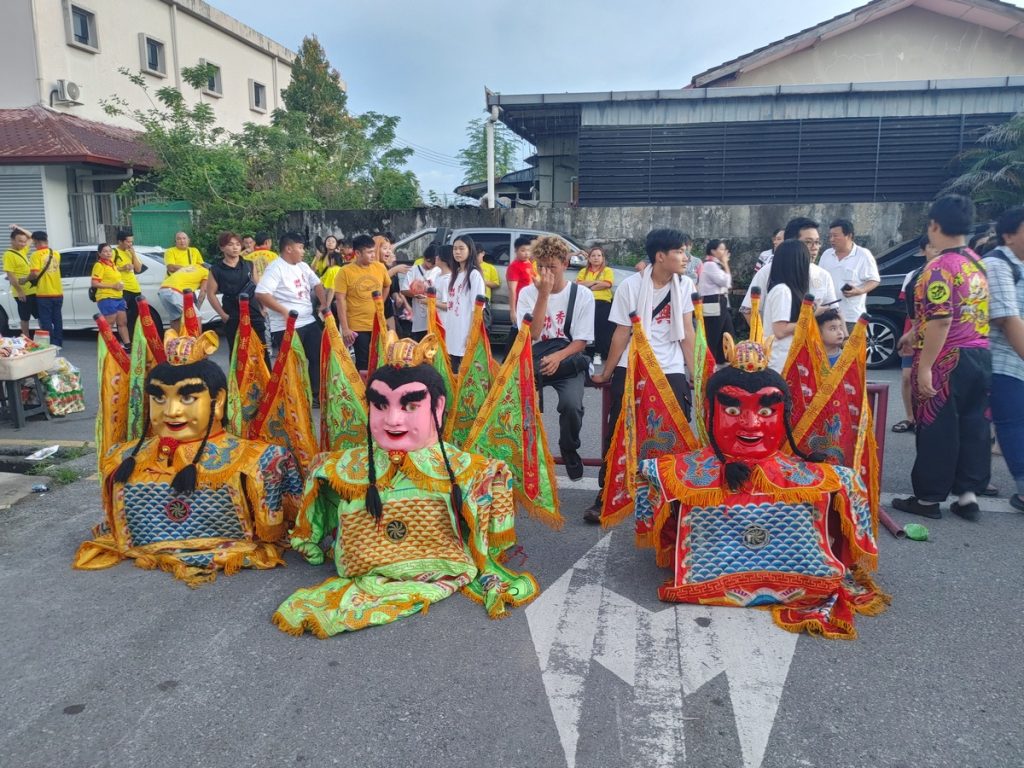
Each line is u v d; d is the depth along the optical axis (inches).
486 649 127.9
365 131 860.6
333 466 147.3
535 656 125.9
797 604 138.9
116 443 162.9
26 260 422.0
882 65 574.9
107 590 148.8
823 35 558.3
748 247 495.8
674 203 518.9
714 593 139.6
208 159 618.8
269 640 130.7
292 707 112.7
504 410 156.0
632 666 122.9
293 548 157.8
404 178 757.9
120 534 160.2
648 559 164.2
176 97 657.6
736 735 106.3
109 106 657.0
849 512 136.6
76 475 220.8
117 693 116.3
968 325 176.4
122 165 629.6
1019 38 556.1
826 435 146.3
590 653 126.7
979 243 260.2
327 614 133.5
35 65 642.8
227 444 156.9
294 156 702.5
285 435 164.2
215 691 116.5
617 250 514.9
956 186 475.2
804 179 505.4
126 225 599.8
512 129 625.6
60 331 434.3
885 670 121.2
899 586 150.5
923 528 174.4
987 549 168.6
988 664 123.0
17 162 596.7
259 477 155.0
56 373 298.5
